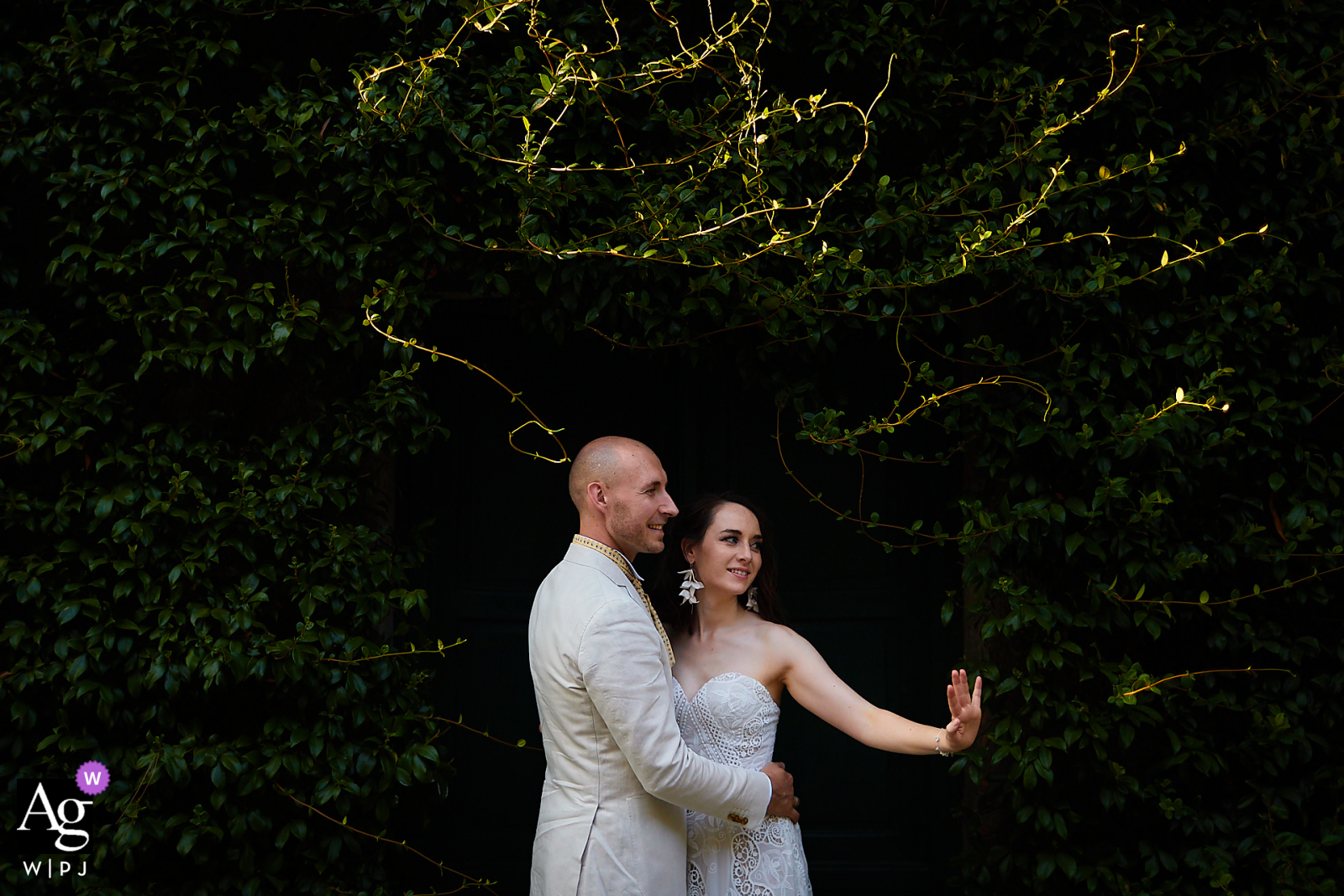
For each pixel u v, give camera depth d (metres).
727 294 2.78
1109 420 2.74
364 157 2.70
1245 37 2.88
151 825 2.58
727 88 2.83
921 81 2.87
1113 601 2.78
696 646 2.56
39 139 2.68
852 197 2.85
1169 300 2.88
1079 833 2.83
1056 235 2.86
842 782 3.37
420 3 2.72
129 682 2.59
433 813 3.21
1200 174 2.89
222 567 2.75
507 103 2.80
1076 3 2.85
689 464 3.39
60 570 2.65
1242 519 2.83
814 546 3.41
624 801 2.18
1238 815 2.79
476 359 3.40
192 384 2.86
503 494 3.40
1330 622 2.87
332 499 2.72
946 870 3.27
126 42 2.70
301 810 2.68
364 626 2.74
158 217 2.69
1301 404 2.83
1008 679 2.76
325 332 2.77
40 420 2.64
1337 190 2.90
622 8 2.92
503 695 3.35
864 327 3.17
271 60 2.97
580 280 2.75
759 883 2.33
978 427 2.81
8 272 2.74
